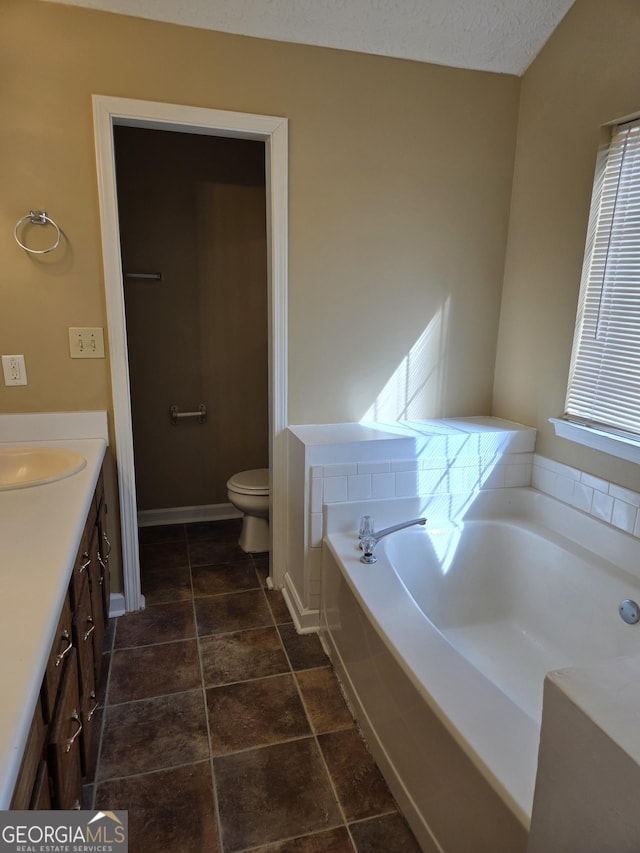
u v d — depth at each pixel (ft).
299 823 4.87
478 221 8.24
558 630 6.97
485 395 8.92
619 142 6.48
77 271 6.84
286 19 6.69
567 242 7.23
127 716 6.07
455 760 3.95
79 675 4.43
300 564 7.72
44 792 3.07
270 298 7.70
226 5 6.42
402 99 7.53
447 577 7.61
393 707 4.98
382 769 5.32
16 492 5.10
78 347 7.02
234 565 9.56
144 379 10.56
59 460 6.41
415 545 7.33
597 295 6.86
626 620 6.06
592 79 6.66
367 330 8.06
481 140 7.98
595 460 6.97
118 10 6.34
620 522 6.58
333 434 7.59
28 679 2.57
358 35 7.01
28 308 6.79
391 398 8.40
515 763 3.65
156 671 6.81
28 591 3.31
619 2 6.20
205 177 10.09
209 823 4.85
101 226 6.75
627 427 6.49
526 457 8.07
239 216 10.41
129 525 7.77
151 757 5.52
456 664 4.69
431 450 7.58
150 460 10.96
